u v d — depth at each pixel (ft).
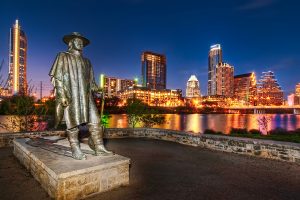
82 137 38.29
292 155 23.13
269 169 21.15
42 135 33.94
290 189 16.35
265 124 74.74
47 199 14.34
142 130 42.01
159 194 15.39
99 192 15.37
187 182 17.76
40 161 16.40
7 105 40.45
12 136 31.12
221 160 24.64
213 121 281.54
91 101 18.44
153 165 22.72
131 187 16.60
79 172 14.29
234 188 16.53
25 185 16.61
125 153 28.27
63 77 16.74
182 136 35.14
